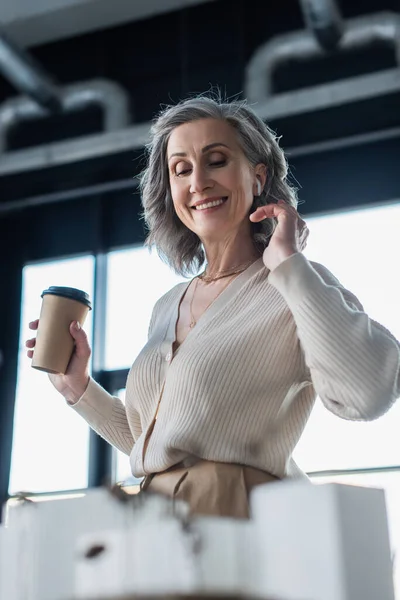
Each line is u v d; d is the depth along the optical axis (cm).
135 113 682
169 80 682
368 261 588
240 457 155
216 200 181
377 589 109
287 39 604
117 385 619
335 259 598
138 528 102
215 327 169
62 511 114
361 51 624
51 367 192
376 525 112
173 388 163
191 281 190
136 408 178
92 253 669
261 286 172
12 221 704
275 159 194
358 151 619
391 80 568
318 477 509
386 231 593
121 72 696
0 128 670
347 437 511
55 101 654
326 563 105
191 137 184
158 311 195
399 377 154
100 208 672
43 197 675
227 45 668
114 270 657
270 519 108
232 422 157
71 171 652
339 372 147
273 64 605
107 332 637
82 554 104
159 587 99
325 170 623
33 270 689
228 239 183
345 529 107
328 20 561
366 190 609
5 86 738
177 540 100
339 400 151
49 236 690
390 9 631
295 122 590
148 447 163
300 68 637
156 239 204
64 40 719
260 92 598
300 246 165
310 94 584
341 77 626
